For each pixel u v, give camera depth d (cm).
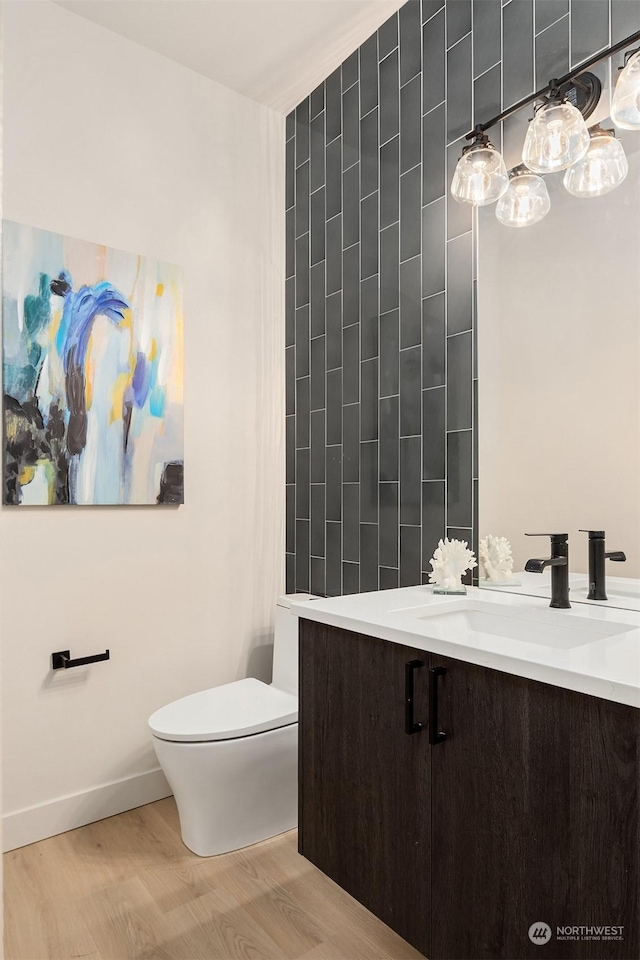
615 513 163
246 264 275
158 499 244
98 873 195
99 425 229
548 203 171
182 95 256
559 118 149
